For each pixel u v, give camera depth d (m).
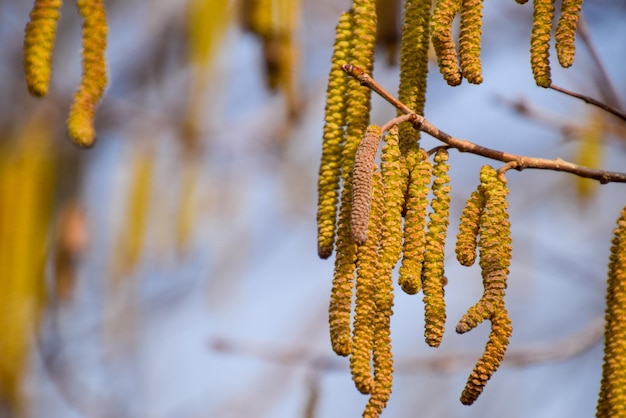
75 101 2.67
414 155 2.91
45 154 6.50
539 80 2.87
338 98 3.03
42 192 6.27
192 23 5.52
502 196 2.87
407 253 2.80
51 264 6.43
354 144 2.97
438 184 2.88
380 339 2.76
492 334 2.76
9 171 6.21
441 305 2.79
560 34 2.83
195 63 5.51
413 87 3.03
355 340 2.73
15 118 7.55
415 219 2.82
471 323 2.75
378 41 4.49
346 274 2.80
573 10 2.83
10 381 6.11
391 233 2.79
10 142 6.59
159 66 7.97
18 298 6.02
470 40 2.82
